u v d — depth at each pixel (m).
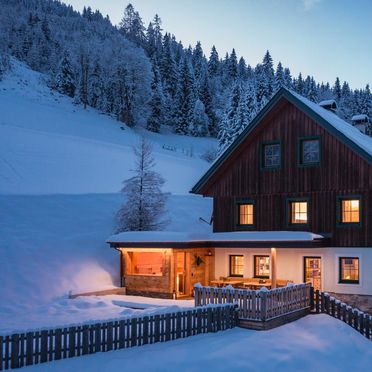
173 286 25.33
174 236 25.50
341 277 23.77
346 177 23.67
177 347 15.22
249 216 27.02
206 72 170.25
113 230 32.75
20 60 155.50
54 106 102.69
